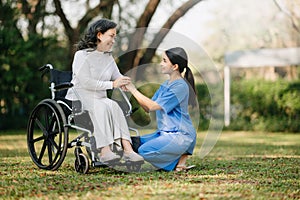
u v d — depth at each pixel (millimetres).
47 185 4090
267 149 8078
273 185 4160
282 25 16875
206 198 3590
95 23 4840
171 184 4117
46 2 13516
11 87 13000
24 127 13359
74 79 4801
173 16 12508
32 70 13188
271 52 14047
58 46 13789
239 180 4395
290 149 8023
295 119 13453
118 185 4062
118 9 13922
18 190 3908
